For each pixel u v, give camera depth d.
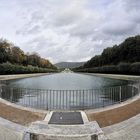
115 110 8.20
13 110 8.21
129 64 42.94
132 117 7.56
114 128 6.54
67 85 25.92
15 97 13.91
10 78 36.44
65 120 6.97
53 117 7.31
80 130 5.22
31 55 87.38
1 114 7.80
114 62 62.91
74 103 12.27
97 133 5.07
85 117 7.31
